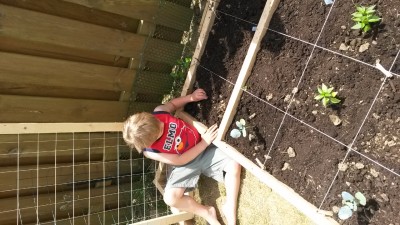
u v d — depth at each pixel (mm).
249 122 2170
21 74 2100
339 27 1797
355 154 1727
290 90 1988
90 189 2811
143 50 2484
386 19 1645
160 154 2289
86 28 2156
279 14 2027
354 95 1745
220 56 2371
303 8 1938
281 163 2008
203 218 2656
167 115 2332
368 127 1690
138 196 3002
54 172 2553
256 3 2176
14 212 2471
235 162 2293
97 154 2756
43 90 2271
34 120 2320
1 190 2352
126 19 2338
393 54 1614
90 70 2338
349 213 1624
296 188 1926
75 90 2406
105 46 2293
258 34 2064
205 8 2477
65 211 2705
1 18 1861
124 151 2881
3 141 2225
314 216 1780
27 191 2494
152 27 2455
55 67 2189
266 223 2234
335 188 1776
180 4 2525
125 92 2621
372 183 1667
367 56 1697
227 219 2418
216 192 2545
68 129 2166
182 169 2451
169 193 2479
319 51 1873
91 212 2842
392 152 1613
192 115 2510
